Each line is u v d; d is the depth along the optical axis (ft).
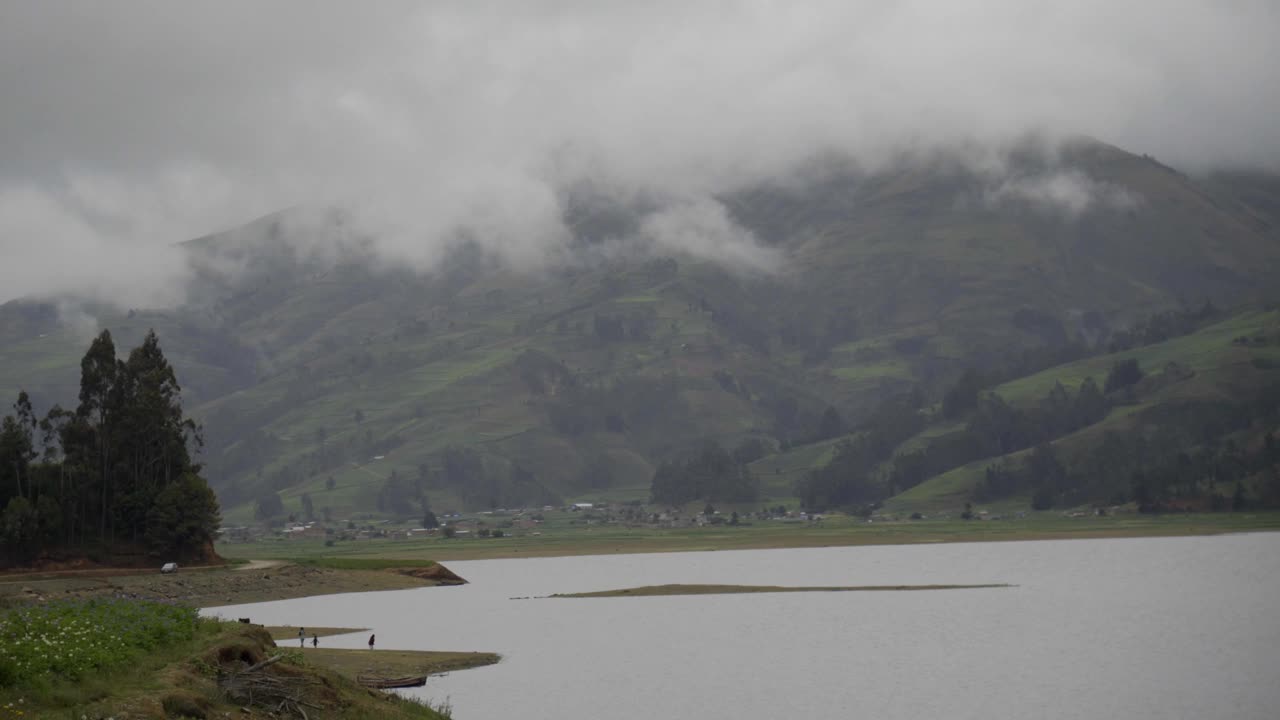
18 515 474.49
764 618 450.30
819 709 268.82
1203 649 355.77
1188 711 266.57
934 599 512.22
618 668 322.55
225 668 160.56
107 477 520.01
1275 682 299.99
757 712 263.90
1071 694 287.48
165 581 487.20
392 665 306.14
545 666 323.98
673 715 259.39
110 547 508.94
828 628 416.46
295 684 161.58
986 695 285.84
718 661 337.93
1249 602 477.77
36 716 126.82
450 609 485.15
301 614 454.40
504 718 250.37
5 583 435.12
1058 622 426.92
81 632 159.84
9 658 136.56
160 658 160.35
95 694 137.59
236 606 481.46
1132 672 316.60
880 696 284.61
